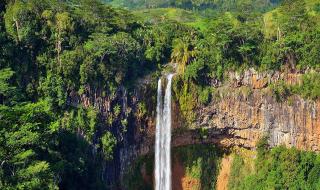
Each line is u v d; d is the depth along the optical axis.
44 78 74.56
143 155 86.12
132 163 84.69
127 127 82.12
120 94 80.44
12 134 55.78
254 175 85.94
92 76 76.62
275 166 84.38
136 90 82.31
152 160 87.00
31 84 73.75
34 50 74.62
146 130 84.94
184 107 86.62
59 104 74.06
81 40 78.69
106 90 78.62
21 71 73.25
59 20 76.38
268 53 84.94
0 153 54.47
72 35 77.31
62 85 74.62
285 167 83.06
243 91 85.88
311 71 83.38
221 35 86.12
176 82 85.94
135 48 85.12
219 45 86.06
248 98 85.88
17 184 54.50
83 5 87.50
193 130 88.06
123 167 82.88
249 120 86.75
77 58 75.31
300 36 85.50
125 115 81.44
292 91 83.56
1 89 64.44
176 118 87.25
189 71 85.62
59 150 70.94
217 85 86.81
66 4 86.00
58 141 70.38
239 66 86.06
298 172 82.38
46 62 74.56
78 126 75.25
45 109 64.12
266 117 85.75
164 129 86.69
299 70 83.81
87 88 76.50
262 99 85.50
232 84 86.38
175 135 88.19
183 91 86.56
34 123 58.88
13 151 55.97
